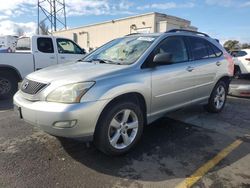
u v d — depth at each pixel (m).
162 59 3.97
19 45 9.24
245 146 4.17
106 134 3.50
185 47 4.86
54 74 3.65
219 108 5.94
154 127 4.92
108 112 3.47
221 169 3.43
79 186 3.02
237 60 11.29
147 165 3.51
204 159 3.70
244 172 3.37
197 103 5.25
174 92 4.46
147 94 3.96
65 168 3.39
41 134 4.48
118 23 24.41
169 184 3.08
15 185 3.01
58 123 3.20
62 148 3.95
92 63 4.27
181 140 4.35
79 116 3.19
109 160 3.62
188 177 3.23
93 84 3.35
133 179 3.18
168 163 3.57
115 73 3.63
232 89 7.76
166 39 4.52
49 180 3.12
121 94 3.57
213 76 5.46
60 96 3.26
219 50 5.79
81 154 3.77
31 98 3.52
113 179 3.17
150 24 21.00
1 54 7.39
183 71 4.57
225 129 4.92
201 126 5.05
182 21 22.06
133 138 3.88
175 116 5.60
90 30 28.44
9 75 7.64
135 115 3.85
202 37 5.43
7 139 4.28
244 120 5.50
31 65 8.12
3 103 6.98
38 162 3.53
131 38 4.82
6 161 3.54
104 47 5.00
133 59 4.07
